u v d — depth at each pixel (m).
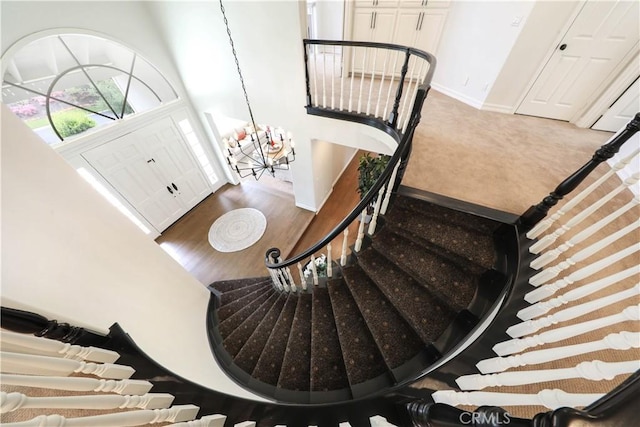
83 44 3.07
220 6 2.95
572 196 1.97
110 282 1.19
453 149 2.65
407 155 1.91
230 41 3.20
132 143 3.94
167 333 1.54
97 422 0.66
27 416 0.83
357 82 4.21
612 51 2.55
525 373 0.79
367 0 3.82
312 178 4.48
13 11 2.47
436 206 2.06
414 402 0.96
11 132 0.86
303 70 3.10
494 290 1.65
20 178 0.89
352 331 1.86
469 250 1.85
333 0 4.76
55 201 0.99
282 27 2.84
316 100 3.32
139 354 0.94
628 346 0.63
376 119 2.94
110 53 3.34
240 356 2.15
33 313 0.75
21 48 2.60
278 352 2.11
